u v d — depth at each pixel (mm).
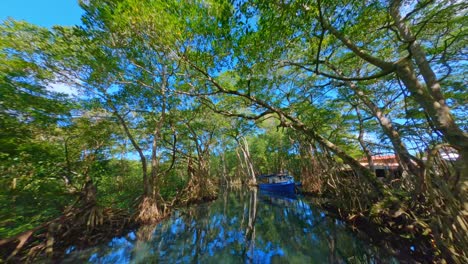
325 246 7406
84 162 11070
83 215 9070
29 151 7980
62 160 9773
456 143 4898
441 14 6016
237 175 41312
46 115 8352
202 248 7883
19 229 7180
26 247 7203
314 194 18531
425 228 6070
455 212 4543
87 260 6973
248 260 6621
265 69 8266
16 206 7613
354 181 10742
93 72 9531
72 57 9016
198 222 12078
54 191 8922
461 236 4406
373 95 11359
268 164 37562
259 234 9258
